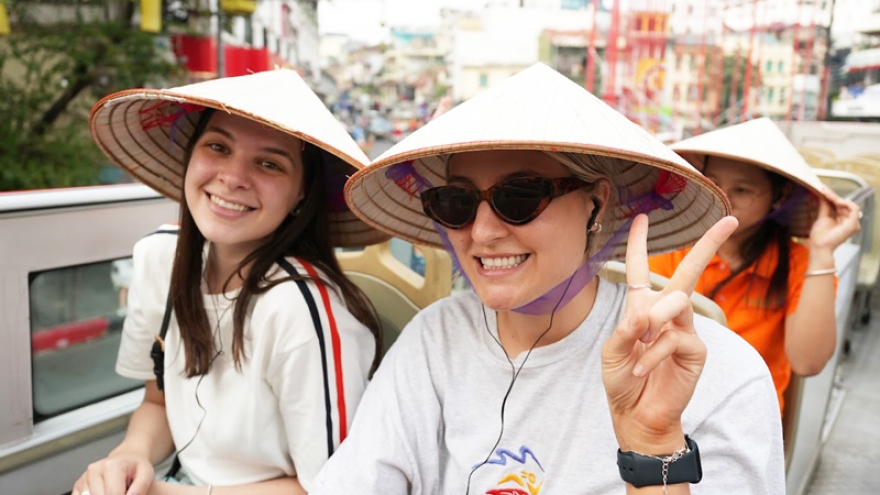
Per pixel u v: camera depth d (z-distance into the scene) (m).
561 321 1.03
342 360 1.25
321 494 1.10
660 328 0.75
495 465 1.05
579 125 0.85
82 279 1.53
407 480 1.14
